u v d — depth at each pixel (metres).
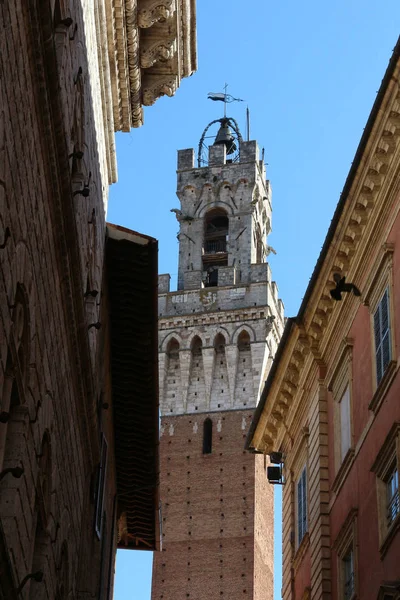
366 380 33.69
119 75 35.25
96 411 30.75
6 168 17.67
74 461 27.38
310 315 38.78
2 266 17.58
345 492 34.81
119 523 46.59
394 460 29.83
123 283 34.44
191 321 107.44
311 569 36.88
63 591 26.38
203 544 98.12
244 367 105.12
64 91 23.38
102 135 33.44
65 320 24.59
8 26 17.62
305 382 40.72
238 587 95.44
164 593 96.75
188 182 117.38
